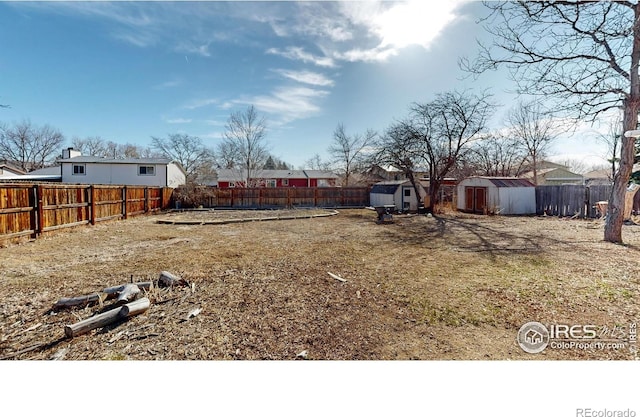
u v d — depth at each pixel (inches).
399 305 124.3
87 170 818.2
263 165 1302.9
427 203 650.8
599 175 1362.0
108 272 172.2
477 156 610.9
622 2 223.1
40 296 134.3
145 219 472.7
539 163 992.9
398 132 586.2
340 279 160.6
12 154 1333.7
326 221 458.6
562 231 335.0
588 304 122.7
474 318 111.2
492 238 290.4
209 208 726.5
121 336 97.7
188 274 168.6
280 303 126.6
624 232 315.6
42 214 294.8
